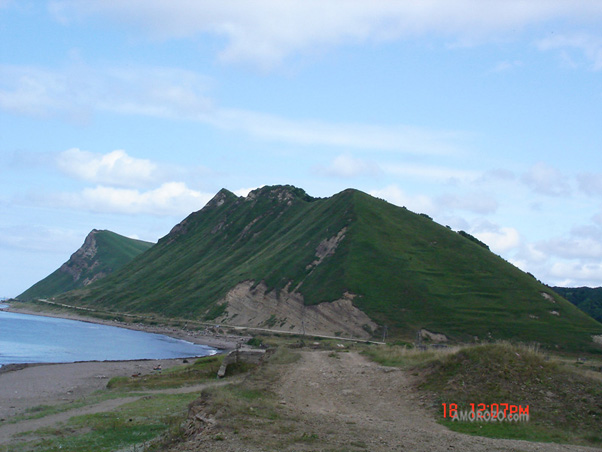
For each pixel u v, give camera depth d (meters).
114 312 168.00
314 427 15.55
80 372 53.19
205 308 136.62
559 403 18.39
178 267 190.50
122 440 19.33
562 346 91.44
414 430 15.91
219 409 16.64
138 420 22.91
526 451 13.80
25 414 27.56
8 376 49.44
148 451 15.45
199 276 167.25
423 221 145.62
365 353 39.09
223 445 13.52
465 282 115.00
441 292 109.62
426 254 126.94
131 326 140.88
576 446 14.84
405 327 98.69
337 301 109.88
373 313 103.56
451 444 14.20
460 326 97.75
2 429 22.80
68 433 21.42
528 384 19.86
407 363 29.44
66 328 133.50
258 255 156.50
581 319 101.75
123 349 88.75
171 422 21.66
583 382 20.05
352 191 159.75
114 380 42.47
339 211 151.00
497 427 16.78
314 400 20.88
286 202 196.88
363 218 140.88
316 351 44.66
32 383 44.72
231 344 97.69
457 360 22.78
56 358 73.38
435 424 17.20
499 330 96.31
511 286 113.12
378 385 23.55
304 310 113.38
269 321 117.12
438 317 101.00
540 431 16.45
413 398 20.64
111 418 23.69
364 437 14.59
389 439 14.48
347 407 19.72
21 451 18.42
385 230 136.50
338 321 105.56
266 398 20.30
